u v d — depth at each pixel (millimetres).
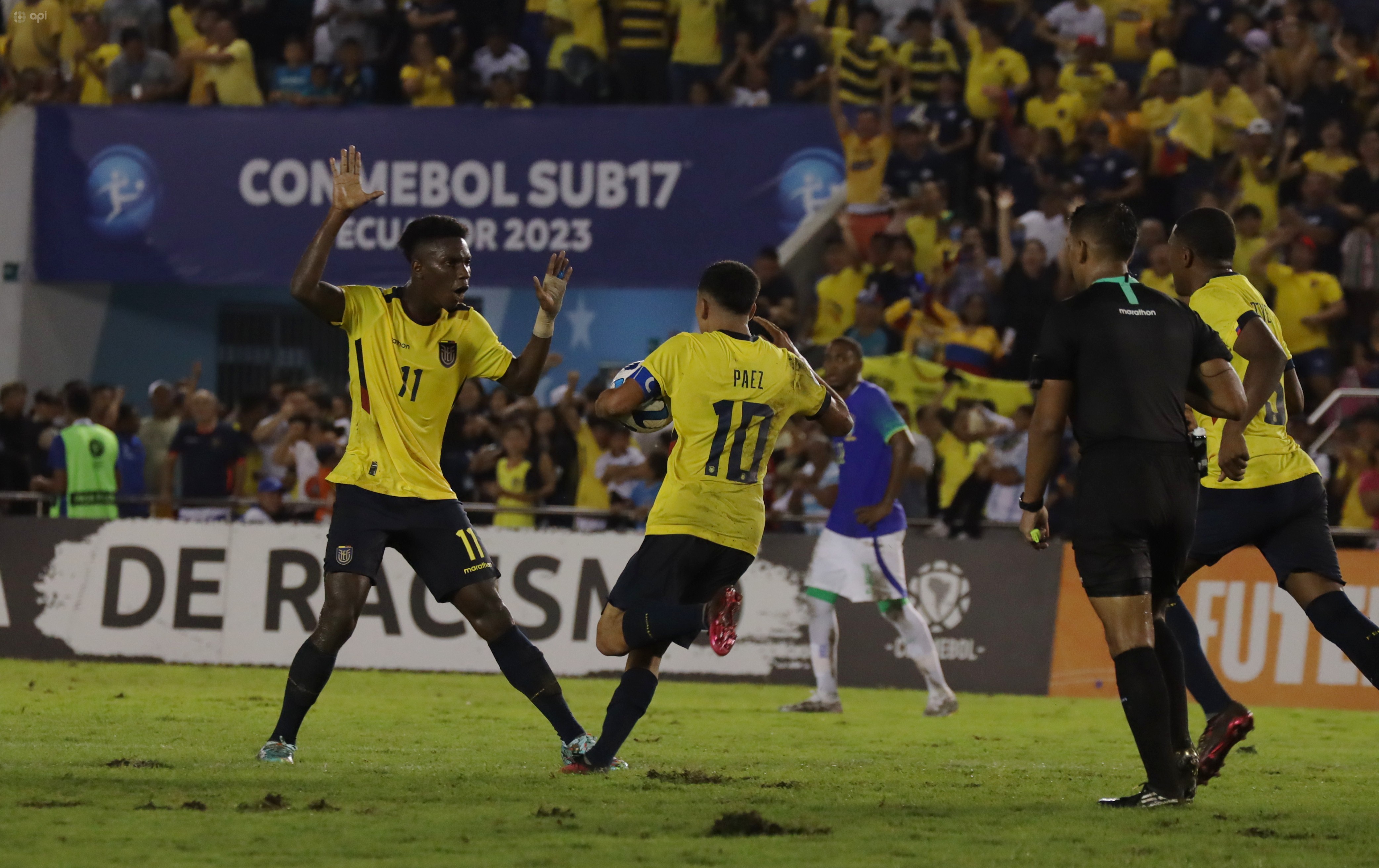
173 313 62406
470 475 46781
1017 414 42281
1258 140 50188
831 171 51000
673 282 51656
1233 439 19812
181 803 17141
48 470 48375
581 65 57188
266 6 62219
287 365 64000
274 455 46156
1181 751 18844
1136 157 51125
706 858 14258
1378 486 39500
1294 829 16516
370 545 20875
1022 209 51188
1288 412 22094
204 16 61312
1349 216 48781
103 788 18219
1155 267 45312
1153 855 14703
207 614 40406
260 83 61469
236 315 63625
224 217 53562
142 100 58844
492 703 32438
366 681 36969
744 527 19844
